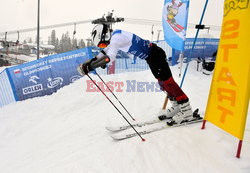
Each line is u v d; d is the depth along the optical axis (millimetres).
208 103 2605
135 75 6773
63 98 5793
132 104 4648
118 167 2084
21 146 3373
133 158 2203
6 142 3775
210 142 2357
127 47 2660
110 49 2521
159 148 2332
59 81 6969
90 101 5312
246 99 2006
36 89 6992
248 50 1989
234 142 2336
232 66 2180
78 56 6801
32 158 2787
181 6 4449
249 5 1962
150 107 4293
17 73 6828
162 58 2826
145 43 2801
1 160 2979
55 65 6867
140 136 2580
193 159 2082
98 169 2092
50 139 3414
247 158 2023
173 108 3246
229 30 2223
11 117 5176
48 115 4867
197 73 7770
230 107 2207
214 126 2781
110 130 3113
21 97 6996
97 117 4098
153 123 3236
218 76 2416
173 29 4711
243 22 2031
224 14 2311
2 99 7027
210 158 2072
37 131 3941
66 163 2338
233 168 1889
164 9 4902
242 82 2055
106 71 7477
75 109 5016
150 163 2094
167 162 2076
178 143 2389
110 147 2566
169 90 2922
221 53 2365
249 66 1981
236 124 2104
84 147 2744
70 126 3887
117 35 2596
